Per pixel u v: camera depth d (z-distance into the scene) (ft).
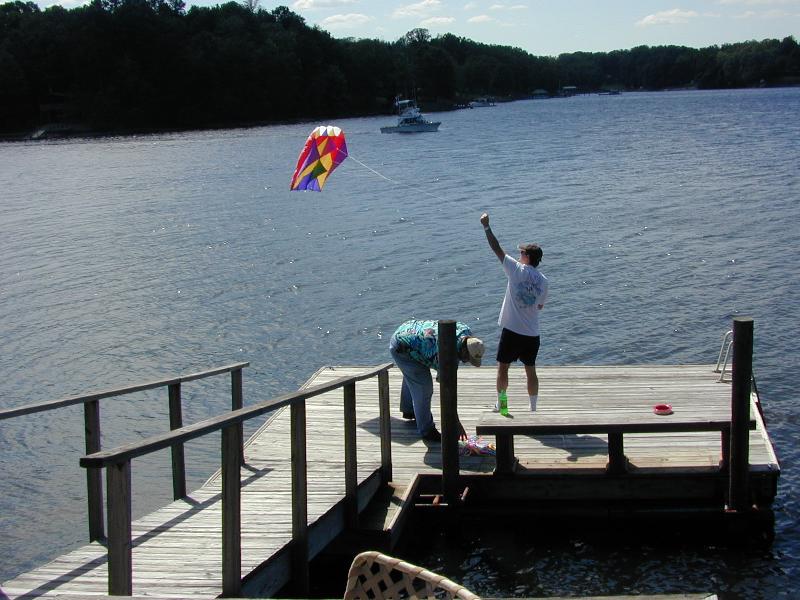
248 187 143.95
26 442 40.42
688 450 29.58
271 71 414.21
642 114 383.86
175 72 389.60
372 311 63.05
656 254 76.69
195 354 54.65
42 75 382.63
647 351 51.83
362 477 25.95
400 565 11.59
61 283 75.15
